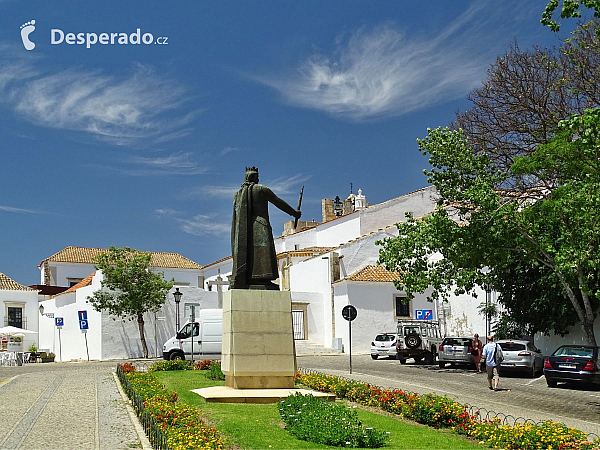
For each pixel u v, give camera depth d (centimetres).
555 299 2784
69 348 4350
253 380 1560
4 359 3650
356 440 1095
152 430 1087
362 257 4403
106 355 3844
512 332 3153
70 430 1228
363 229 4962
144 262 3997
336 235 5184
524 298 2936
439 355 3019
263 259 1645
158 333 4025
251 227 1661
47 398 1684
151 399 1406
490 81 3244
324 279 4322
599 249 1992
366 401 1603
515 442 1164
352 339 4031
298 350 3966
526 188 2961
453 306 3984
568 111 3058
